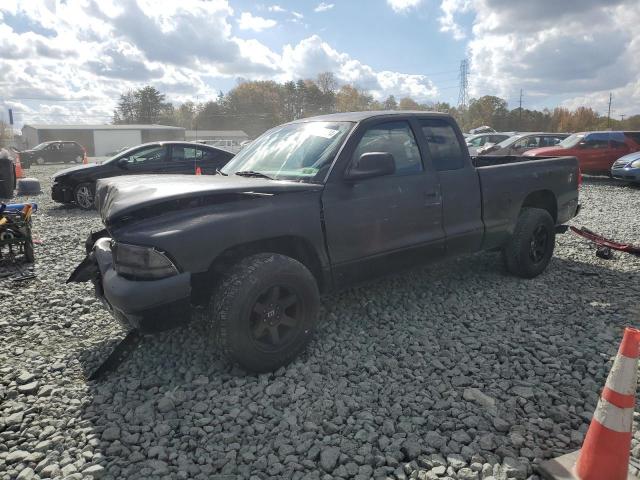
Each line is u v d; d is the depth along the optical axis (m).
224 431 2.70
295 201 3.42
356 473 2.36
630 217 9.23
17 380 3.26
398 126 4.16
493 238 4.82
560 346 3.64
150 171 11.06
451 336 3.85
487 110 98.94
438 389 3.07
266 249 3.53
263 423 2.77
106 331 4.12
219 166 11.62
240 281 3.08
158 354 3.63
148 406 2.94
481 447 2.51
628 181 14.37
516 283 5.12
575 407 2.87
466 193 4.48
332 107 115.25
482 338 3.79
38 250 7.09
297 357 3.47
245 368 3.20
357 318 4.22
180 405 2.96
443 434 2.65
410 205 4.02
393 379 3.20
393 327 4.03
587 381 3.11
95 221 9.63
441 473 2.32
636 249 5.99
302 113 115.00
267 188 3.30
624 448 2.13
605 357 3.45
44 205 12.17
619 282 5.16
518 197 4.96
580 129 95.88
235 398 2.99
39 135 76.69
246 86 113.88
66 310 4.56
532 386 3.09
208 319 3.15
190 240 2.98
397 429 2.69
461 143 4.61
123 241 2.99
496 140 23.06
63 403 3.00
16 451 2.55
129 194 3.18
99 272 3.54
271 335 3.25
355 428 2.69
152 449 2.54
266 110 111.25
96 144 78.50
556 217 5.56
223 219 3.11
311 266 3.67
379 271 3.93
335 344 3.72
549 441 2.55
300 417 2.81
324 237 3.54
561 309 4.38
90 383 3.24
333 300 4.64
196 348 3.69
